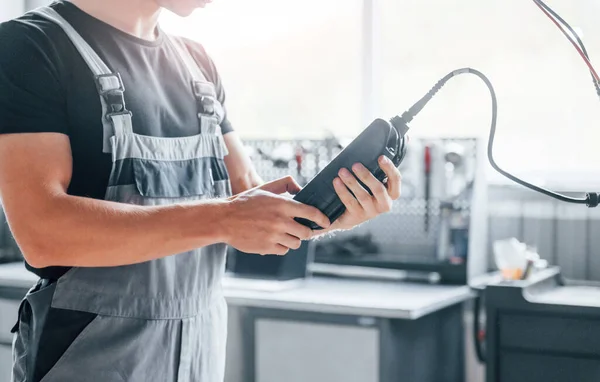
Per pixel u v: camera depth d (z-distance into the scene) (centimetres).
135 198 116
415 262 288
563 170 298
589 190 289
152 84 122
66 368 113
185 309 121
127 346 115
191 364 123
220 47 358
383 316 235
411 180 294
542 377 205
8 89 105
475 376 299
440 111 319
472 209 281
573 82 296
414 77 324
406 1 323
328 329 246
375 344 238
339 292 263
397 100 327
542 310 204
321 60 342
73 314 113
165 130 123
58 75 110
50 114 107
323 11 340
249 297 254
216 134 133
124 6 121
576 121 297
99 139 113
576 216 288
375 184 106
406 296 254
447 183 288
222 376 133
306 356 249
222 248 129
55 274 115
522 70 305
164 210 103
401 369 246
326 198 107
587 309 199
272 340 255
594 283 278
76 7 118
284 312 253
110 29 120
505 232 301
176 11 122
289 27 347
